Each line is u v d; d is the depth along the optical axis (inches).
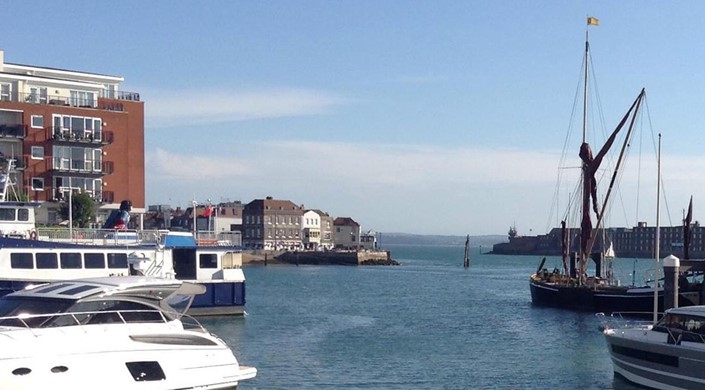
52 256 1902.1
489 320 2578.7
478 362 1704.0
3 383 959.0
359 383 1455.5
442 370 1599.4
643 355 1379.2
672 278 1861.5
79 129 3304.6
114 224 2252.7
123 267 2001.7
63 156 3267.7
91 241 2073.1
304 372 1546.5
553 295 2960.1
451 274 6501.0
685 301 2294.5
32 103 3211.1
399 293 3944.4
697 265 2198.6
